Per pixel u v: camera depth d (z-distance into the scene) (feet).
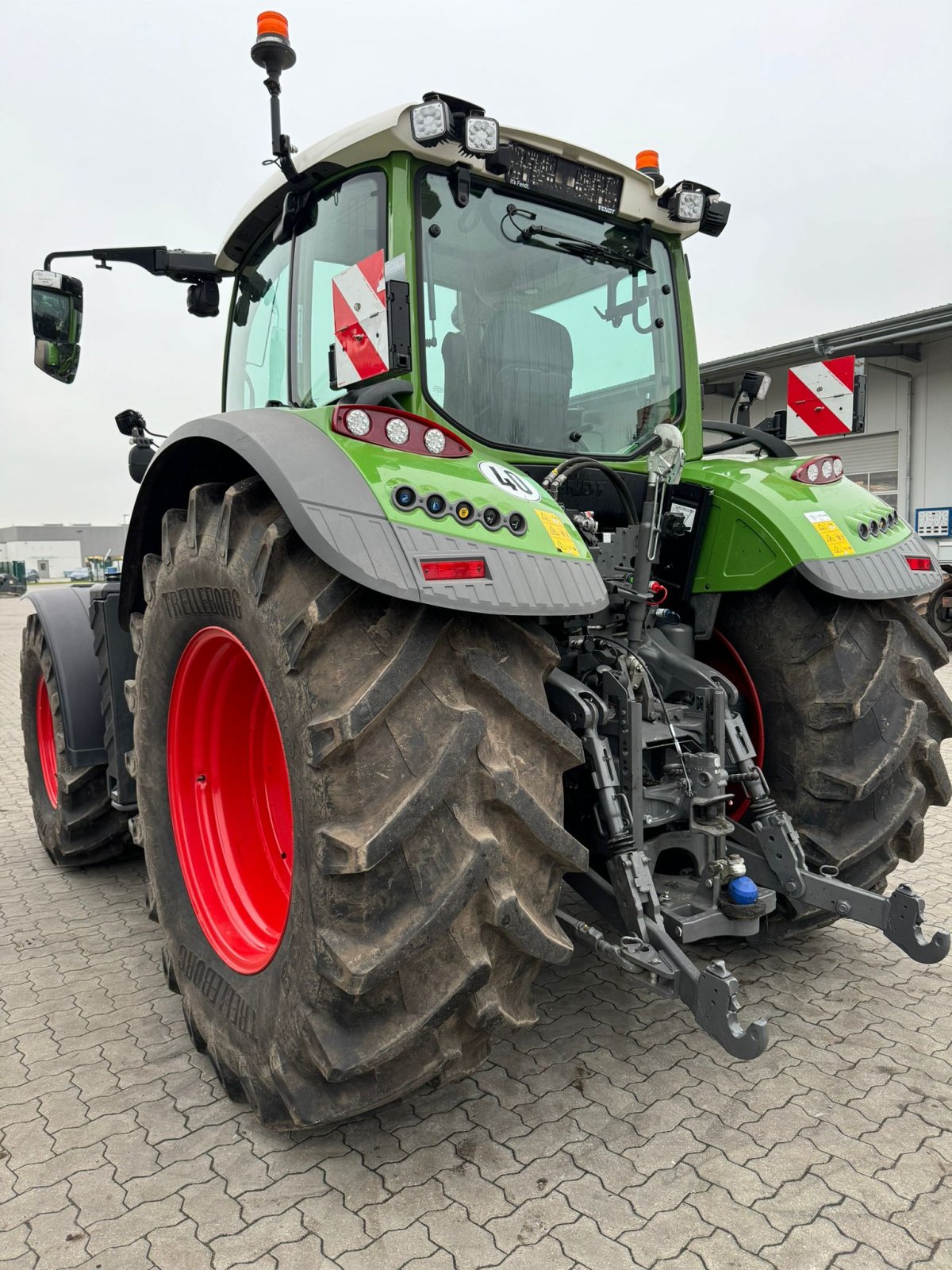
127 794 10.38
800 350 38.45
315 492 5.45
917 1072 7.17
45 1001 8.82
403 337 6.12
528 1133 6.44
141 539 8.57
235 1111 6.86
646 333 9.26
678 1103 6.77
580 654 7.96
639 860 6.90
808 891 7.66
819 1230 5.42
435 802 5.18
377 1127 6.56
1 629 65.57
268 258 9.42
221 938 7.33
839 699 8.16
